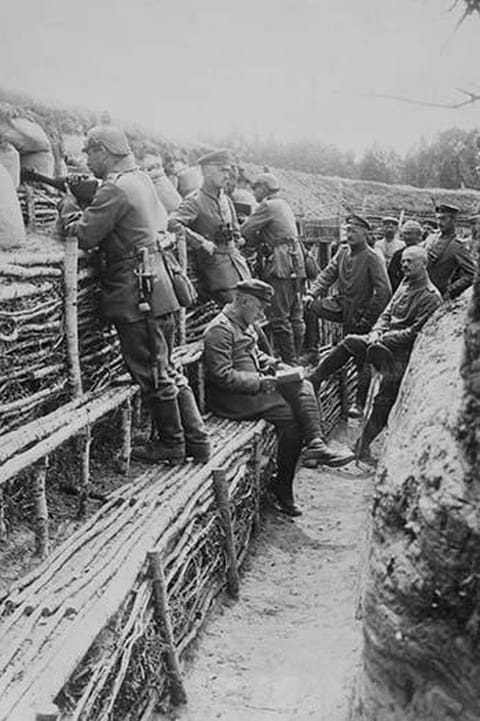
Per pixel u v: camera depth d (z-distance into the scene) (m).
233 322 6.17
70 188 5.15
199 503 4.63
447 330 3.45
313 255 10.59
